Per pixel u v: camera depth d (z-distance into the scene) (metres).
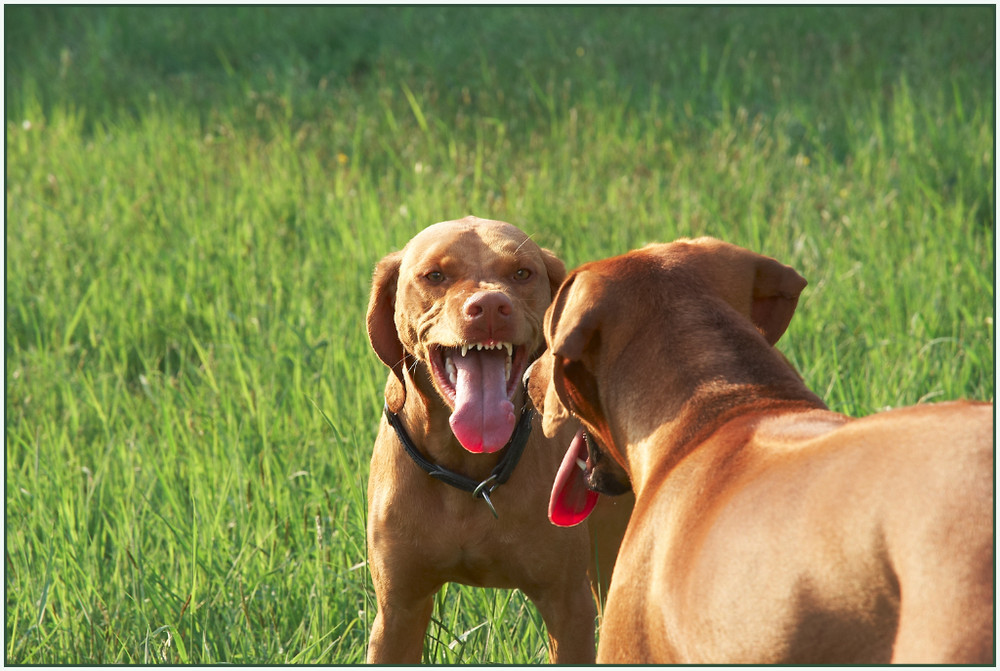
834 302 7.04
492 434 3.64
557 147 11.25
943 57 13.20
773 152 10.63
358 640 4.37
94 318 7.70
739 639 1.83
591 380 2.71
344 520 4.87
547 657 4.16
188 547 4.82
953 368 5.98
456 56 14.84
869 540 1.68
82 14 18.06
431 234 3.96
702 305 2.61
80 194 10.05
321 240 8.73
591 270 2.73
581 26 16.25
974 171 9.25
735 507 1.98
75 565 4.64
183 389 6.48
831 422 2.11
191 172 10.81
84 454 5.82
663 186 9.81
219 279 8.09
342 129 12.07
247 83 14.17
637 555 2.26
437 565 3.90
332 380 6.15
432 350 3.77
